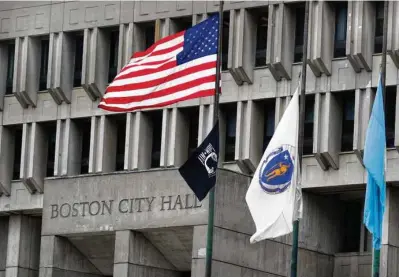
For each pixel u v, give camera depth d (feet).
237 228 266.98
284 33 289.53
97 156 306.35
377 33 285.84
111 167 307.37
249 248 268.41
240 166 293.02
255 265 269.03
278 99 290.56
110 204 278.05
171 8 300.61
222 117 296.10
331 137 287.07
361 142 283.79
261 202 219.61
